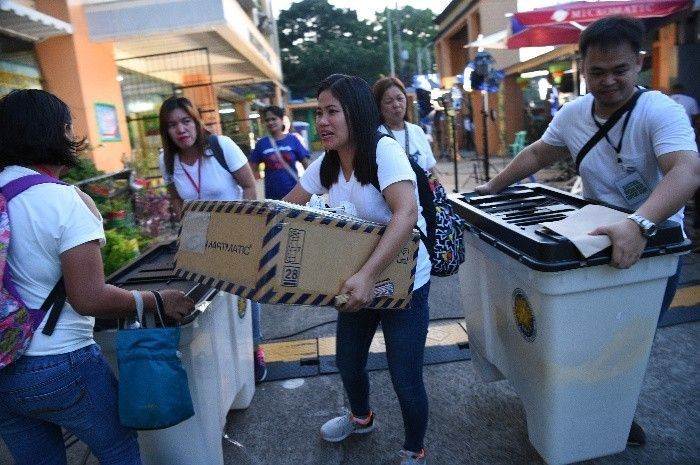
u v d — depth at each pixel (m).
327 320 4.18
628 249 1.70
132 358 1.59
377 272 1.67
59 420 1.59
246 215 1.62
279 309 4.50
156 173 8.53
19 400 1.51
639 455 2.32
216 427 2.21
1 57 5.98
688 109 6.68
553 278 1.75
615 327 1.88
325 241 1.61
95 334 1.92
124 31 7.21
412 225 1.75
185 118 2.89
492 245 2.11
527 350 2.03
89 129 6.99
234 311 2.56
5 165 1.54
